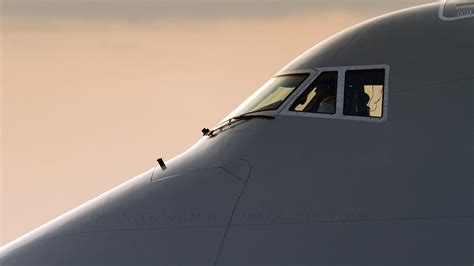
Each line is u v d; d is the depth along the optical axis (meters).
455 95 67.44
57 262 70.81
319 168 67.50
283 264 65.06
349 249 64.19
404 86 68.81
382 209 64.75
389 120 67.81
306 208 66.38
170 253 68.06
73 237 72.19
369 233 64.25
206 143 74.50
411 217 64.06
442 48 70.00
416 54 70.25
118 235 70.50
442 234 63.09
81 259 70.31
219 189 69.56
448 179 64.62
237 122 74.00
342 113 69.50
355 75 70.62
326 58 72.88
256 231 66.75
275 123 71.12
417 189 64.75
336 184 66.50
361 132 68.00
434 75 68.69
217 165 71.25
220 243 67.12
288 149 69.25
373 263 63.44
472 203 63.59
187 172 72.25
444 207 63.84
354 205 65.38
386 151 66.69
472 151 65.25
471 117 66.38
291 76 73.94
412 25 72.81
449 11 73.31
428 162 65.50
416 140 66.50
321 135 68.88
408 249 63.22
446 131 66.25
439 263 62.44
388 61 70.38
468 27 71.00
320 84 71.56
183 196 70.50
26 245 73.88
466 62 68.69
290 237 65.75
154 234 69.38
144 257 68.62
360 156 67.06
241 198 68.38
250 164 69.75
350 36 74.25
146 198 71.94
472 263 61.88
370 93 69.56
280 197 67.38
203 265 66.81
